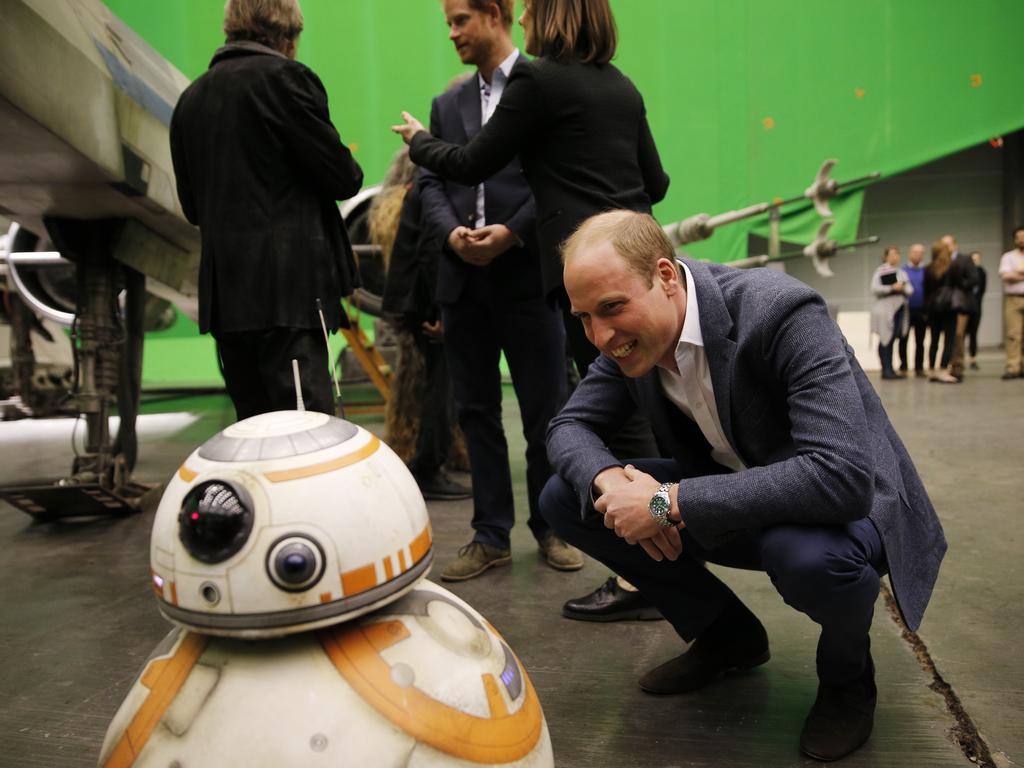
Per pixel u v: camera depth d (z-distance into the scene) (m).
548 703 1.50
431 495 3.27
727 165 8.57
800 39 8.42
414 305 3.11
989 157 11.65
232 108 1.98
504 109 1.87
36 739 1.44
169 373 9.88
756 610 1.95
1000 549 2.34
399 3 8.29
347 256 2.23
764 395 1.26
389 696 0.87
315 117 1.99
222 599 0.86
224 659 0.90
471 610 1.06
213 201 2.02
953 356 7.43
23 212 3.03
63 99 2.29
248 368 2.22
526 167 2.00
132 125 2.75
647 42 8.45
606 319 1.17
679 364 1.28
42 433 5.71
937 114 8.49
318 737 0.83
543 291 2.09
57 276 4.50
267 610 0.85
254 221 2.01
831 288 11.90
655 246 1.17
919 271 8.27
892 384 7.41
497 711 0.92
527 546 2.55
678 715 1.44
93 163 2.49
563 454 1.43
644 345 1.20
